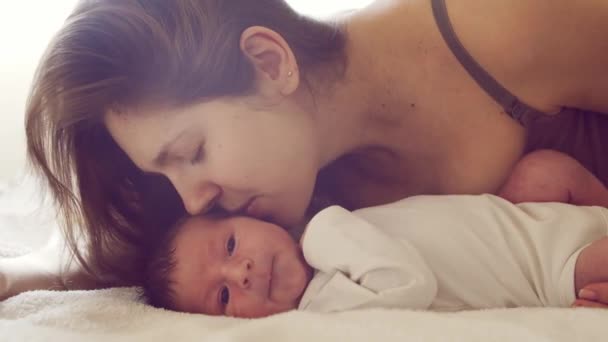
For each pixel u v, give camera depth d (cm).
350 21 102
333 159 100
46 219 116
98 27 87
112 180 101
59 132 93
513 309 75
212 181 89
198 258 92
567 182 94
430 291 81
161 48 85
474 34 94
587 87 94
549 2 91
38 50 155
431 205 91
